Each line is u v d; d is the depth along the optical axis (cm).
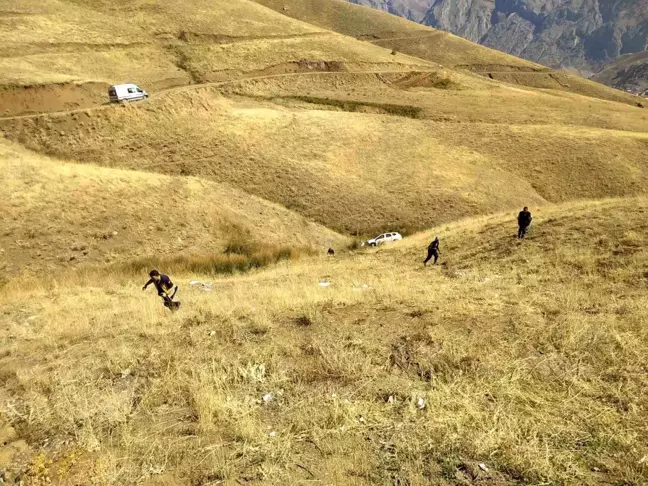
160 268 2208
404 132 5309
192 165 3984
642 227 1549
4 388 705
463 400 576
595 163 4706
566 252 1470
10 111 4050
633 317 773
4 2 6869
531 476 453
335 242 3300
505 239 1922
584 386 596
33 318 1169
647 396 563
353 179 4216
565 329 740
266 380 665
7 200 2417
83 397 639
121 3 8312
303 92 6756
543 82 14562
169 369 711
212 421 568
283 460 489
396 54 9444
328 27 14938
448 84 8075
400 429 533
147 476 478
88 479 479
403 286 1202
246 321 907
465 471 464
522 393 586
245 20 8900
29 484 477
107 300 1412
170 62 7025
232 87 6312
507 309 867
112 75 6028
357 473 465
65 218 2439
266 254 2578
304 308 952
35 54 5791
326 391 627
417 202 3978
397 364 685
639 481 433
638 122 6581
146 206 2739
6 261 2094
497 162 4819
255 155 4266
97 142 3928
